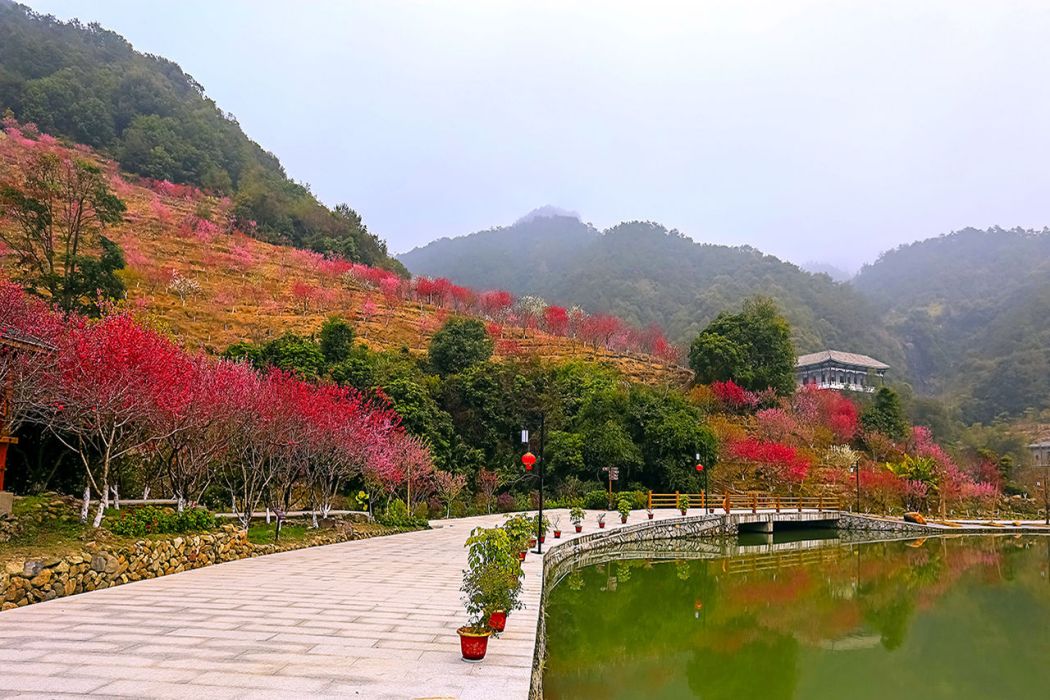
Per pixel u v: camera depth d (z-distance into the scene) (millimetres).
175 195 78062
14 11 96125
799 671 12812
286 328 50562
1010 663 13945
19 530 10023
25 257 28078
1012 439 72625
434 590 10781
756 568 24656
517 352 55219
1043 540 38719
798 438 51562
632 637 14227
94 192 31516
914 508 47781
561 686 10836
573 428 41062
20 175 51781
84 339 11539
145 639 6977
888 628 16734
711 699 10875
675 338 98500
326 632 7652
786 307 108375
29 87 79188
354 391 25641
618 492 37000
